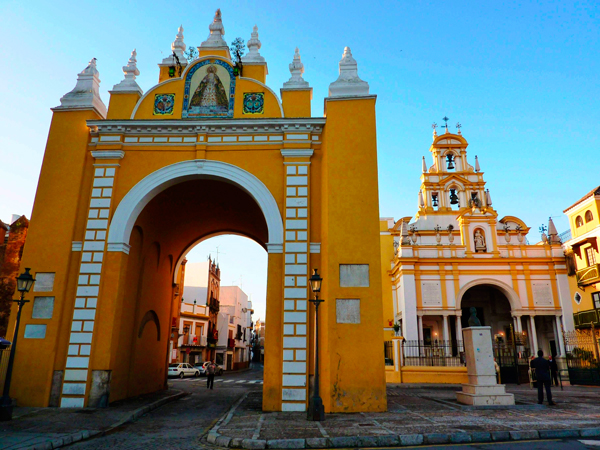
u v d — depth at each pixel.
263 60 16.14
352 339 12.57
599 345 24.70
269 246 13.79
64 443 8.91
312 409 10.75
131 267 15.25
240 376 40.31
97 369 13.22
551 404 12.61
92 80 15.90
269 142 14.80
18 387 13.02
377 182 13.80
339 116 14.51
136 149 15.03
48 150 15.05
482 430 8.88
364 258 13.16
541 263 30.45
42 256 14.09
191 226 19.64
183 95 15.67
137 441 9.24
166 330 19.77
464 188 37.59
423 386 21.98
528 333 30.08
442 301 30.34
